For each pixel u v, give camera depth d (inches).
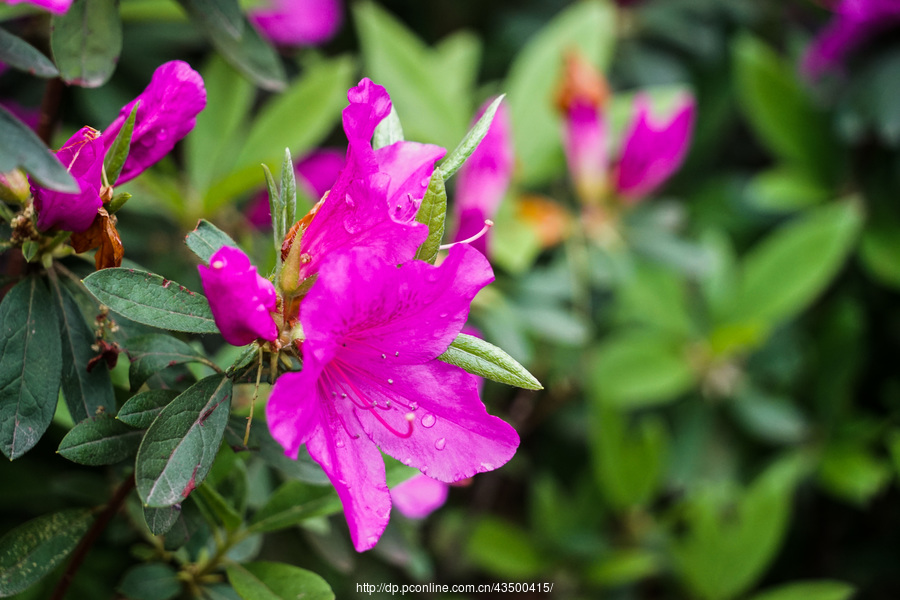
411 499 18.8
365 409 15.3
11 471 21.0
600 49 26.4
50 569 16.3
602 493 28.5
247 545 18.1
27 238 15.8
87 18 17.0
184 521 16.7
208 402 15.1
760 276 28.6
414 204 15.5
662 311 28.8
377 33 24.7
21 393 15.6
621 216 25.9
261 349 15.0
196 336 18.3
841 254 28.4
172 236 23.7
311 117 23.3
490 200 20.2
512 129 25.9
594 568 27.2
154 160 16.1
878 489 29.1
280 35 28.0
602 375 27.7
